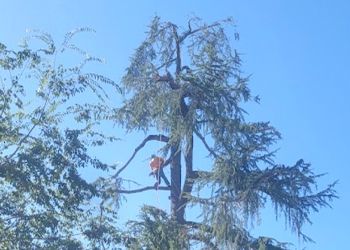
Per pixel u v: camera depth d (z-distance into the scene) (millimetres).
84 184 15320
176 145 24922
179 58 26438
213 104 23781
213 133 23547
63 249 15164
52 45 15820
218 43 25547
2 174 14555
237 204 21703
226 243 21516
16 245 14711
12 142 15148
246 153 22188
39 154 15070
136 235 19281
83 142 15805
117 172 23703
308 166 22156
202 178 22516
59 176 15078
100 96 16000
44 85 15578
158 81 25828
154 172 25031
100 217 16297
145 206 21188
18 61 15391
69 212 15477
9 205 14914
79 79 15773
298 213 21938
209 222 21781
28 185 14719
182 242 21344
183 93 24297
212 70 23938
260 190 21906
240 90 23906
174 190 24906
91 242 15836
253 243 21734
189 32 26375
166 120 24812
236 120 23438
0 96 15164
